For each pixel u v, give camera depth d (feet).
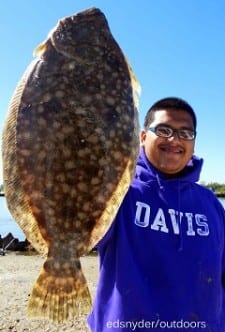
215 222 3.24
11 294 8.35
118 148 2.59
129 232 2.93
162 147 3.18
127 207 3.01
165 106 3.19
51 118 2.51
